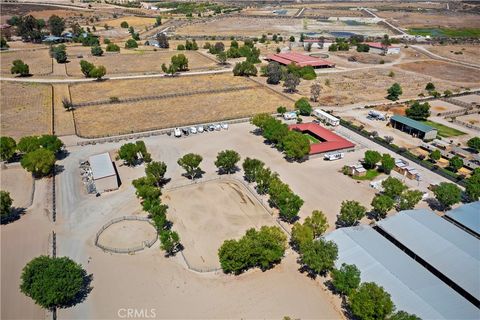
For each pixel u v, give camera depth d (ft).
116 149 394.32
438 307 193.88
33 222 280.31
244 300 215.10
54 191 318.24
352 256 228.63
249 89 590.96
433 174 349.82
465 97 562.66
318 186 327.06
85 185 327.67
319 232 250.78
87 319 202.08
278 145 385.50
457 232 248.73
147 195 280.31
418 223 256.32
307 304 212.43
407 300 197.77
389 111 504.43
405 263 222.48
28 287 198.90
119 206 299.58
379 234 248.52
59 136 423.64
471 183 305.12
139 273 233.76
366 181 336.29
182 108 510.58
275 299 215.72
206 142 411.34
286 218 284.20
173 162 366.84
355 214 260.83
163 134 431.02
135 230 272.72
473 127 451.12
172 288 223.10
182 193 317.01
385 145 403.13
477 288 206.49
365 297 187.21
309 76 645.10
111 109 505.25
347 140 407.23
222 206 299.99
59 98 542.98
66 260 213.46
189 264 240.32
